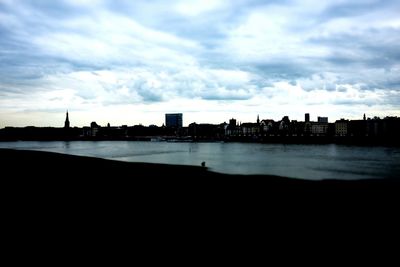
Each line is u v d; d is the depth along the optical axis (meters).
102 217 18.00
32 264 11.45
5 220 16.77
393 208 23.31
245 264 12.73
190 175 41.22
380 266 12.98
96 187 27.56
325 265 12.98
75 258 12.19
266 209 21.95
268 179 39.56
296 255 13.87
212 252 13.71
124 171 41.84
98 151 142.38
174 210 20.52
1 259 11.83
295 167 64.69
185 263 12.41
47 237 14.37
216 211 20.77
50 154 71.88
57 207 19.81
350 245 15.29
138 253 13.05
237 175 44.06
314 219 19.73
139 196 24.48
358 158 96.31
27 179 30.45
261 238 15.82
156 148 183.88
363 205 24.25
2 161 49.97
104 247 13.48
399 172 56.44
